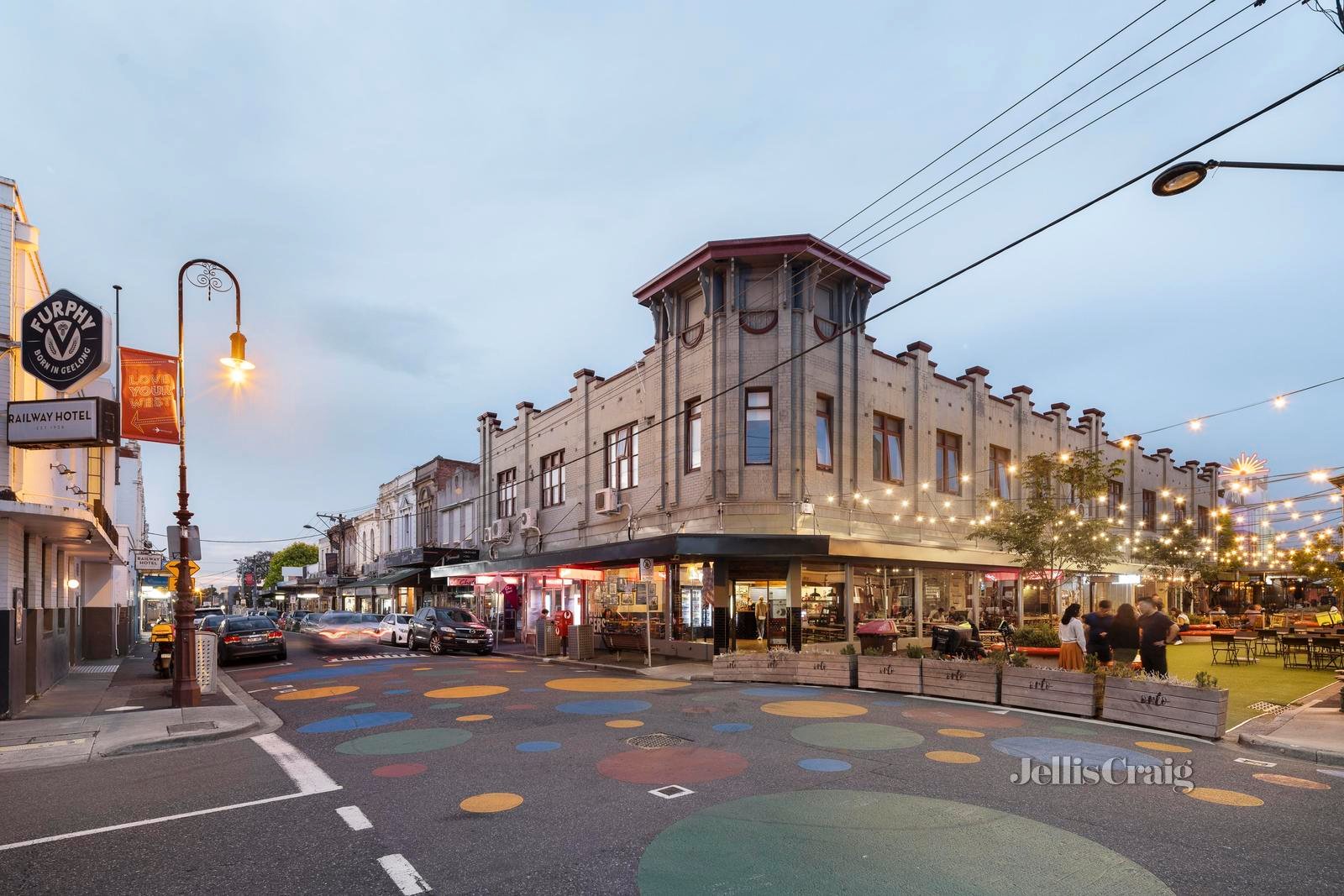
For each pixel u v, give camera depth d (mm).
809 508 19688
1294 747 8797
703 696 13570
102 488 22312
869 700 12906
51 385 12828
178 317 14141
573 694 13898
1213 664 18562
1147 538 34188
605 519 24859
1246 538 34094
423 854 5750
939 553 21750
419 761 8750
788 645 19250
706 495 20297
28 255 14328
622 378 24562
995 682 12445
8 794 7758
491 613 33062
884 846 5816
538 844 5922
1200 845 5848
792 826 6270
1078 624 12859
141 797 7512
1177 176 7363
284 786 7793
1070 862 5496
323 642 32312
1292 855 5648
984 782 7590
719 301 20938
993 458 27062
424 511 42594
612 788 7465
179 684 13570
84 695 15695
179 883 5312
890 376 22984
